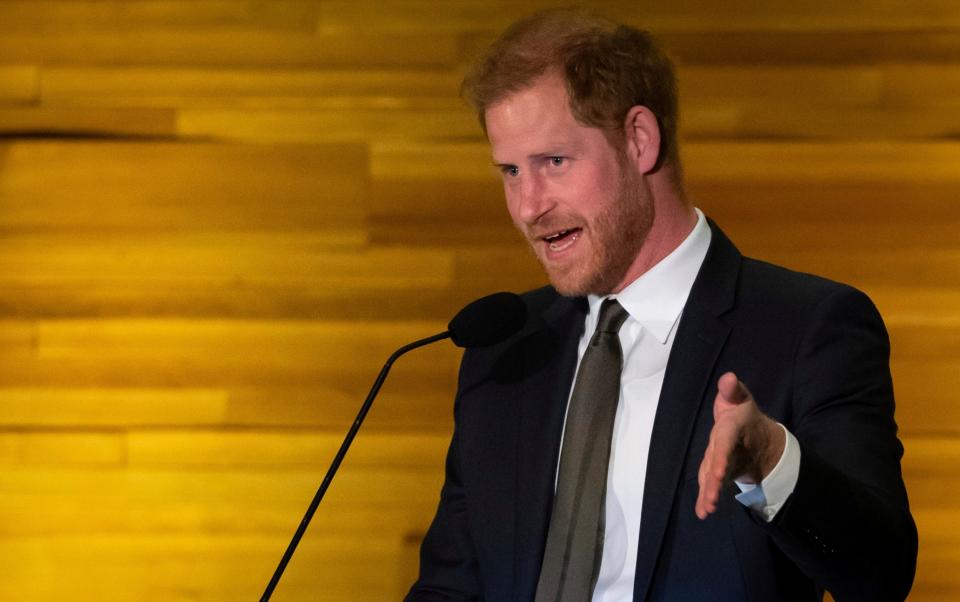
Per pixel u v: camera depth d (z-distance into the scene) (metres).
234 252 9.47
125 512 9.46
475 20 9.48
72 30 9.56
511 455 5.69
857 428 4.88
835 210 9.27
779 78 9.33
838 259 9.27
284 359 9.45
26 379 9.50
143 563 9.44
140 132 9.52
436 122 9.49
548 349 5.82
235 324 9.47
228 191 9.48
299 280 9.48
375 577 9.38
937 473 9.22
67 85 9.55
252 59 9.53
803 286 5.39
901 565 4.56
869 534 4.41
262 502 9.44
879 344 5.23
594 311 5.70
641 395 5.41
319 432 9.45
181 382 9.48
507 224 9.44
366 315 9.45
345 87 9.50
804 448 4.34
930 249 9.24
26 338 9.50
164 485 9.45
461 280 9.44
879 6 9.31
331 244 9.47
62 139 9.52
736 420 4.02
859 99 9.30
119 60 9.56
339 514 9.43
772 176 9.31
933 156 9.26
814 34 9.33
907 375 9.24
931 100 9.27
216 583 9.44
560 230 5.34
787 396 5.10
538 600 5.24
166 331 9.47
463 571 5.86
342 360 9.44
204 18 9.54
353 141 9.48
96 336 9.47
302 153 9.48
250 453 9.44
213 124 9.51
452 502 6.02
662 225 5.50
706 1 9.36
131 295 9.47
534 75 5.23
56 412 9.48
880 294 9.26
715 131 9.34
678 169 5.58
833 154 9.29
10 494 9.49
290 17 9.53
